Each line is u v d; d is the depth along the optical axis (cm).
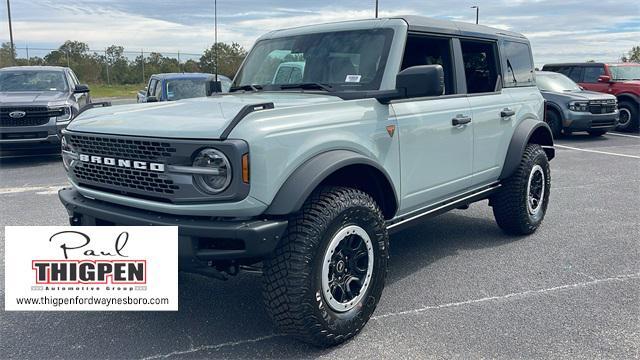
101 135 334
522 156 530
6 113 1009
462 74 474
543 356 322
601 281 443
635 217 646
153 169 311
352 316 339
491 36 520
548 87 1505
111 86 3888
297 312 311
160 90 1243
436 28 446
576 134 1596
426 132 414
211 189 296
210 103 374
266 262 314
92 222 351
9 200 728
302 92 413
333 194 328
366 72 403
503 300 404
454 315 379
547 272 464
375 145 366
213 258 299
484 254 512
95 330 362
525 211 547
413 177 407
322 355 326
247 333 356
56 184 841
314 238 310
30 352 332
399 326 362
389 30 414
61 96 1094
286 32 488
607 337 346
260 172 295
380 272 358
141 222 313
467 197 483
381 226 354
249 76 482
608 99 1438
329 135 333
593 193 781
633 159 1105
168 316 383
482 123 483
